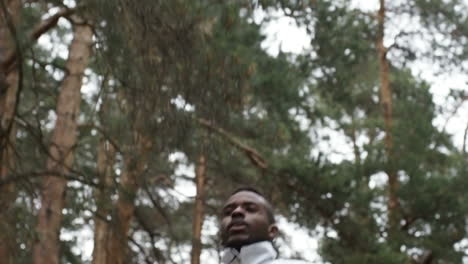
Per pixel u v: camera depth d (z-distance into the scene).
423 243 18.97
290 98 16.20
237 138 17.52
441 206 19.08
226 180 22.34
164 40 10.82
